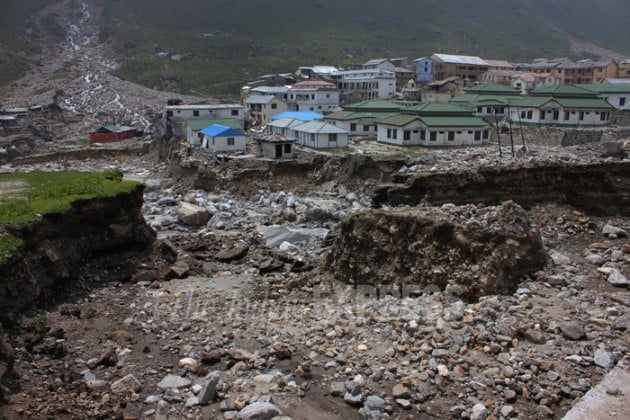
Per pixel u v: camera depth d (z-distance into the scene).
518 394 17.66
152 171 78.19
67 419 16.56
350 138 81.50
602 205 40.12
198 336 22.95
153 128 110.69
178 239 40.88
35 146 101.25
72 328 23.39
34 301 24.45
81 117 128.88
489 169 43.69
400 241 27.95
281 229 42.72
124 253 33.81
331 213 48.06
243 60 196.88
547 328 21.06
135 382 18.86
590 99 82.81
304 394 18.23
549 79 133.75
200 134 79.62
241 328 23.69
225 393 18.08
